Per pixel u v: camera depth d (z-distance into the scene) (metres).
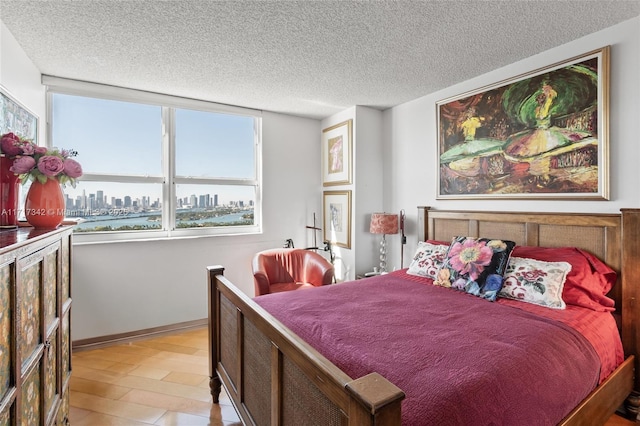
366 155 3.69
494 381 1.14
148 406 2.07
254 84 2.98
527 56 2.43
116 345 2.99
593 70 2.09
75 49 2.29
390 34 2.11
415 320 1.68
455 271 2.29
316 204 4.24
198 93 3.23
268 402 1.41
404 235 3.46
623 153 2.00
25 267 1.18
